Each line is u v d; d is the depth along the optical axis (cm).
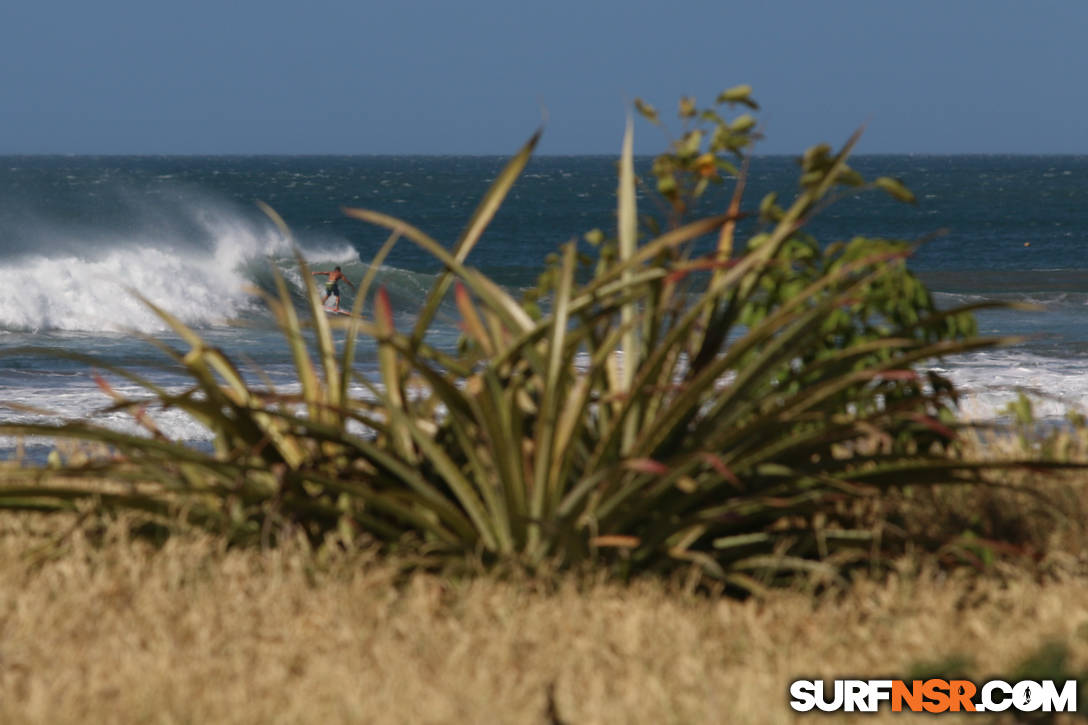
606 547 2014
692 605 1900
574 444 1933
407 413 2117
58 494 2006
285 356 7675
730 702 1495
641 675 1583
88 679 1543
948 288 14288
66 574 1914
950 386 2280
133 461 2072
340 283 12494
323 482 1930
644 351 2100
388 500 1961
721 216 1930
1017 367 6800
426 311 2084
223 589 1852
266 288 11194
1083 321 10525
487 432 1883
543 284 2316
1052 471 2070
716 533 2128
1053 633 1723
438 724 1420
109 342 8375
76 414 5006
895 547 2081
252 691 1522
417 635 1706
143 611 1769
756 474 2091
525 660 1662
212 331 9056
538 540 1973
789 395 2269
